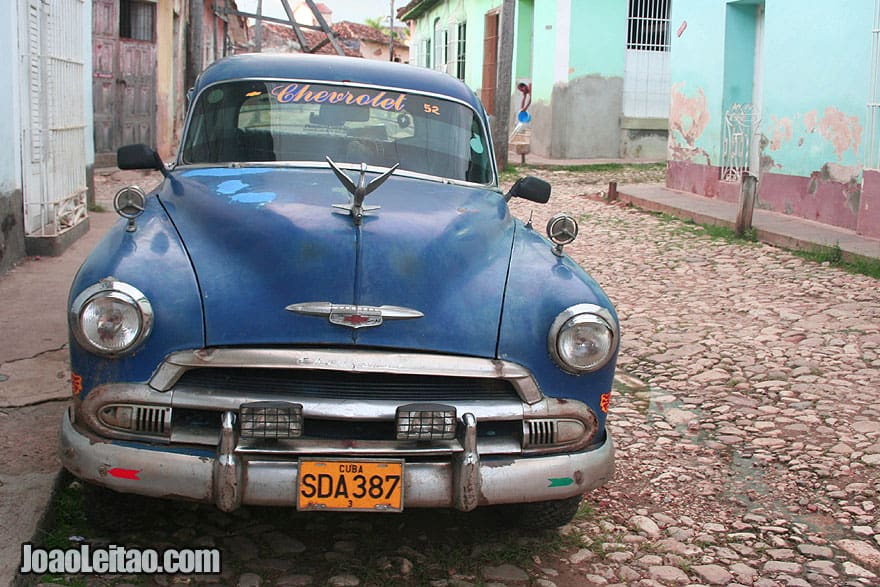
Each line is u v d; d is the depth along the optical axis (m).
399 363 3.05
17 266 7.55
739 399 5.43
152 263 3.21
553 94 19.84
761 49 12.40
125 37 17.05
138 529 3.62
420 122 4.71
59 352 5.38
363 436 3.15
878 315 7.05
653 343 6.55
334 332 3.08
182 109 20.44
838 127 10.06
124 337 3.03
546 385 3.23
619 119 19.78
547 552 3.64
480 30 25.56
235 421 3.02
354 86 4.79
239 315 3.08
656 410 5.29
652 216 12.27
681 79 13.86
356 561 3.49
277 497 3.02
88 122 10.79
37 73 8.02
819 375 5.79
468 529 3.80
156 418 3.04
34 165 8.02
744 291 8.01
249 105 4.65
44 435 4.22
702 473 4.44
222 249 3.33
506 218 4.14
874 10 9.31
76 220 9.05
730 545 3.75
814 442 4.80
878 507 4.09
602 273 8.86
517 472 3.17
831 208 10.29
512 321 3.23
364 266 3.21
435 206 3.85
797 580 3.47
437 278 3.28
